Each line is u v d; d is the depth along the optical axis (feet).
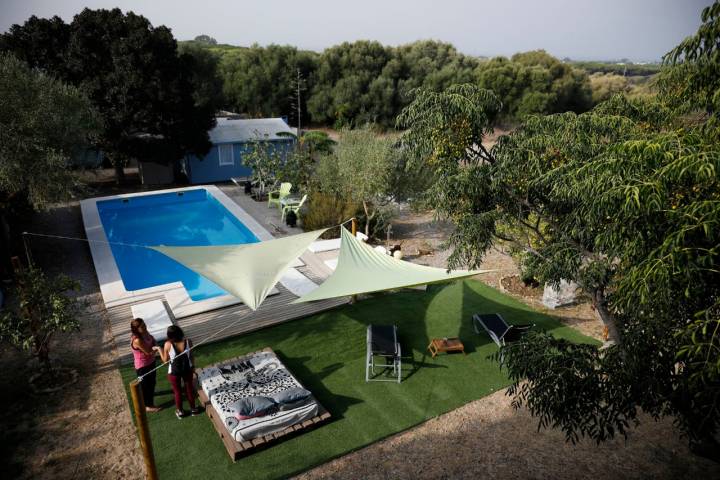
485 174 22.31
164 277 52.24
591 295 21.76
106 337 35.55
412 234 62.64
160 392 29.40
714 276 14.10
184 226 70.23
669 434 26.61
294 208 65.72
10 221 50.03
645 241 15.10
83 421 26.68
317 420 26.45
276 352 34.09
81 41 72.38
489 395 29.96
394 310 41.19
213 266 33.91
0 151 41.34
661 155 14.88
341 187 60.64
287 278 46.01
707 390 13.83
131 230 67.46
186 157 86.63
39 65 72.84
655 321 15.12
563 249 21.59
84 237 57.67
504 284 46.57
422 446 25.40
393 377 31.53
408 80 159.84
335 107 155.02
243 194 81.05
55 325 28.27
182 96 78.38
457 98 22.00
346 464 23.98
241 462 23.77
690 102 19.95
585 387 18.11
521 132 23.36
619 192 14.78
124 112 73.46
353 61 159.53
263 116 156.46
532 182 20.93
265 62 157.69
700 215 13.34
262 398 25.64
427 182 56.29
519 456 24.77
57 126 46.96
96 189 81.61
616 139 21.03
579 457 24.75
